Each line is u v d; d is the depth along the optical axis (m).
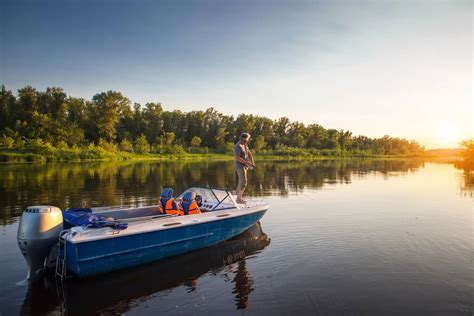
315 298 5.49
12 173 25.92
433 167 43.78
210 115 100.12
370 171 34.72
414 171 34.91
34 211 5.88
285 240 8.66
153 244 6.79
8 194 15.30
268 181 23.47
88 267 5.93
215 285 5.99
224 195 9.56
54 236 5.95
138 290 5.77
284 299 5.47
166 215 7.64
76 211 7.19
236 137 98.75
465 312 5.07
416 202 14.45
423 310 5.12
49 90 77.19
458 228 9.82
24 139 59.06
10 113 70.50
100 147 60.59
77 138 63.81
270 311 5.09
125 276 6.33
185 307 5.21
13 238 8.38
